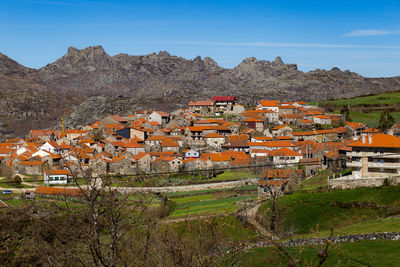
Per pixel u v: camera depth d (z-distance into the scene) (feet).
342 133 615.98
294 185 338.54
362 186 283.59
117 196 83.82
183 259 89.97
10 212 215.92
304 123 654.53
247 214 272.51
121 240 79.61
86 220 76.74
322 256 65.31
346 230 205.77
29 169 470.80
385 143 301.43
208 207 323.37
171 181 438.40
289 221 250.57
